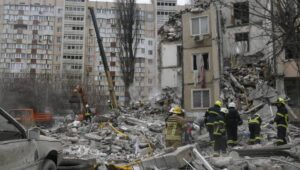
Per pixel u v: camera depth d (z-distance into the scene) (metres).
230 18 34.31
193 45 35.84
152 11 103.62
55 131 24.69
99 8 101.62
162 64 41.03
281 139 15.49
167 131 13.78
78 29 99.50
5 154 5.94
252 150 13.84
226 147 14.81
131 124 26.41
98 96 68.69
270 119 24.53
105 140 19.50
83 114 29.38
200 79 34.94
